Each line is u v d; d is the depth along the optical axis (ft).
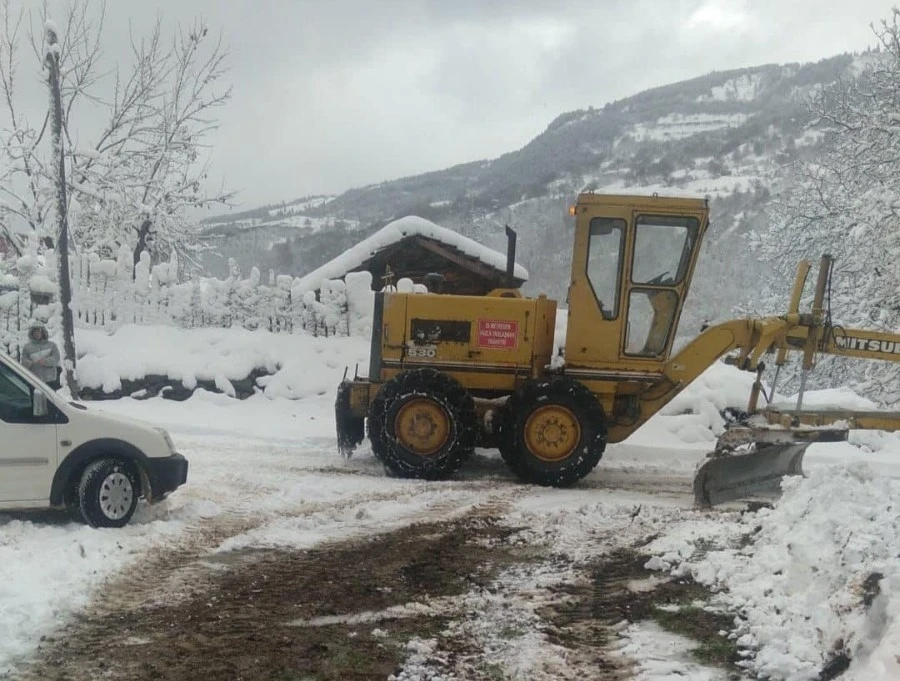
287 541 23.15
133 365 48.93
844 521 18.53
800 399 31.58
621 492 31.35
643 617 17.48
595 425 31.86
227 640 16.11
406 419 32.78
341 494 29.40
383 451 32.76
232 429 42.50
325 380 50.34
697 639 16.24
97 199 70.13
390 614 17.65
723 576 19.47
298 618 17.35
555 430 31.99
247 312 54.34
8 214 69.92
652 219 32.55
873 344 31.76
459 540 23.63
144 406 47.26
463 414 32.68
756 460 30.71
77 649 15.57
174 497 27.61
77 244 70.95
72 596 18.29
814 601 16.56
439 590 19.26
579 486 32.37
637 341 33.01
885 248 52.49
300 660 15.16
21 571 19.17
